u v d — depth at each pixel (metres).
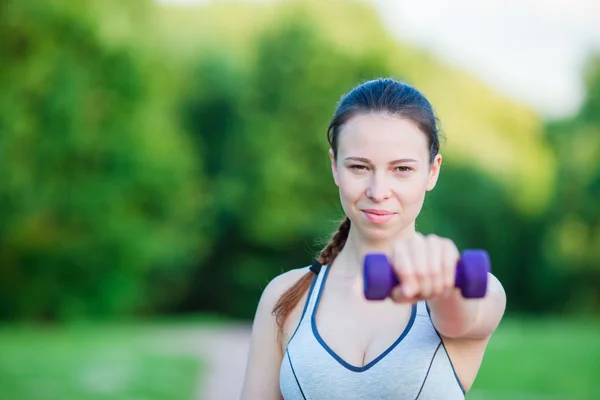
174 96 24.08
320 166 25.73
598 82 27.45
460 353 2.34
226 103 25.56
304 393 2.39
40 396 9.49
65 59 19.94
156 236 22.31
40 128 19.73
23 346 14.13
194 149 25.06
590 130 27.50
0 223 19.80
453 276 1.67
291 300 2.62
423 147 2.40
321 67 25.73
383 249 2.45
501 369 11.13
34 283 21.50
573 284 27.25
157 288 25.27
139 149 21.19
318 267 2.63
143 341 15.32
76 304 21.73
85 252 21.39
